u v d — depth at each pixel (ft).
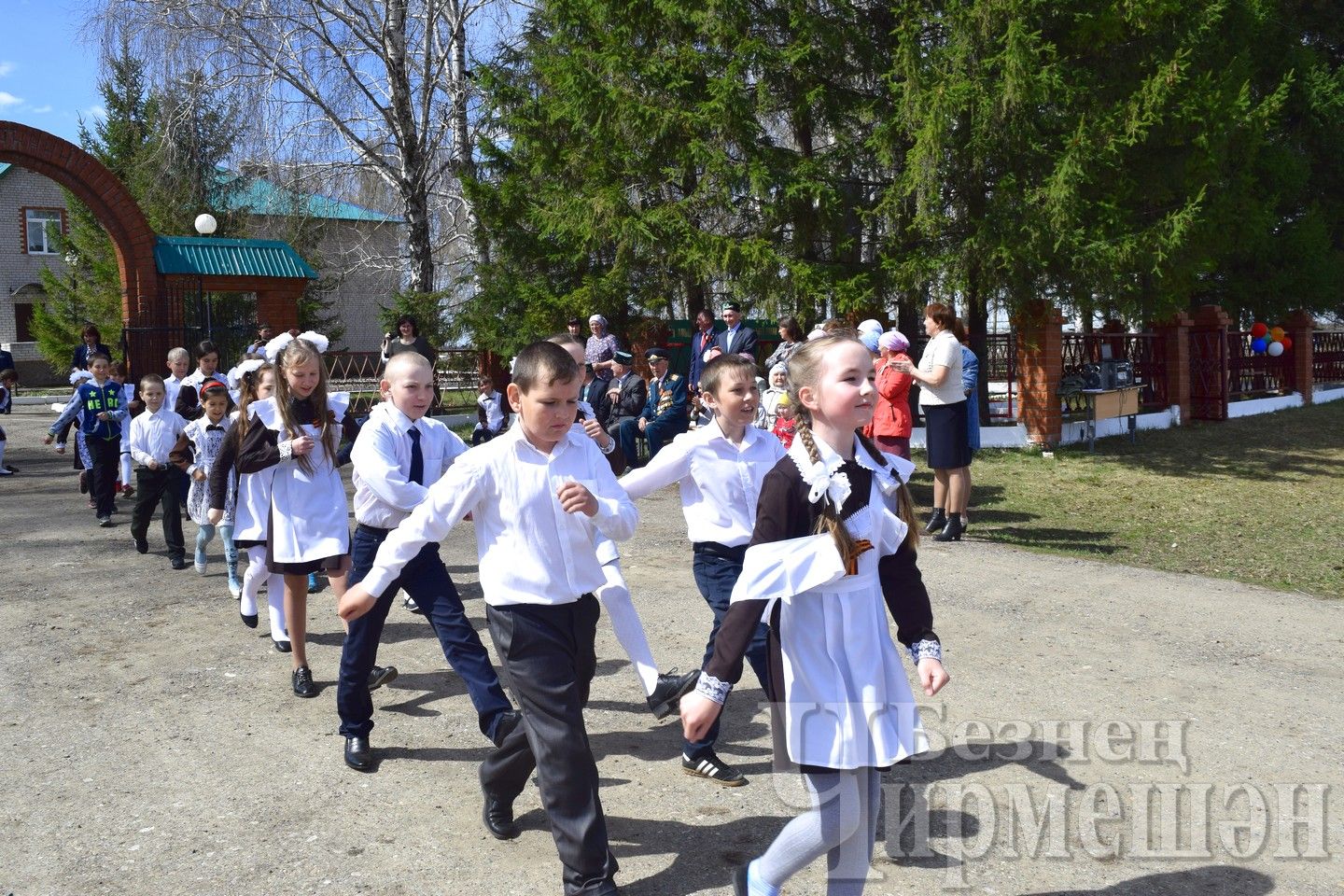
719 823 13.14
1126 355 54.80
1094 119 42.73
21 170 135.33
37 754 15.48
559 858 12.34
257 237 89.97
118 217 55.42
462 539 30.96
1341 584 25.75
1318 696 17.38
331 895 11.51
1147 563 27.91
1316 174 76.13
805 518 9.16
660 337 57.16
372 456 14.96
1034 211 42.04
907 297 47.52
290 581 17.62
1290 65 71.72
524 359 11.44
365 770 14.85
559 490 10.91
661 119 47.47
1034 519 33.88
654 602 23.25
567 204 51.44
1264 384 67.82
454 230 83.25
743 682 18.35
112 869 12.11
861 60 46.75
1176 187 46.55
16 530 33.50
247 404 17.97
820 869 11.96
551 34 59.47
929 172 42.37
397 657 20.04
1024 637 20.61
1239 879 11.58
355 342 131.44
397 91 68.69
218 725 16.60
